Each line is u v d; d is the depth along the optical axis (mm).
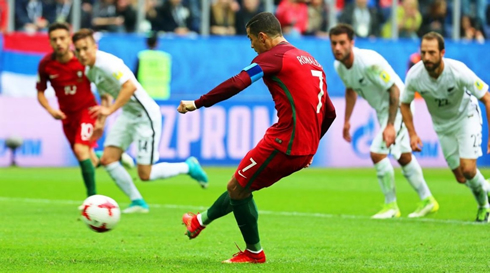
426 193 35938
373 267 21234
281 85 20797
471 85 31594
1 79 68000
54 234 28312
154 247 25344
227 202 21984
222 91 20281
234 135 69625
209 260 22453
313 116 21062
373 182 56531
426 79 32375
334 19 73875
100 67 34812
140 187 52062
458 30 76125
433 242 26875
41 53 68562
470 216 36094
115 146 36031
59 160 69062
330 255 23766
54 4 72188
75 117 39406
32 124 68500
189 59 69812
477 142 33125
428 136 71250
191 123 69188
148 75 69062
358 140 71062
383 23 74688
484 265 21719
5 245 25344
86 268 20688
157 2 73188
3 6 71062
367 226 31734
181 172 38281
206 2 73438
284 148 20781
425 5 76250
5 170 64500
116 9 72438
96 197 22984
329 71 70938
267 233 29406
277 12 74250
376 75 34750
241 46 70688
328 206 40688
